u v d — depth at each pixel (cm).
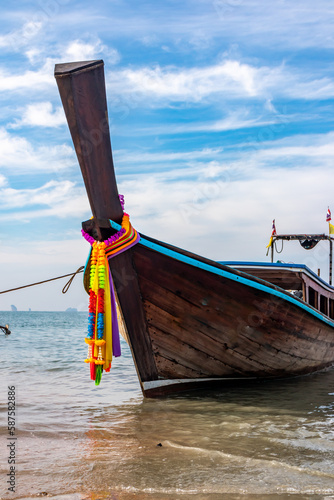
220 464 411
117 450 455
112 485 367
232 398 704
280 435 500
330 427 536
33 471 399
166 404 667
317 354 935
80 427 546
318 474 386
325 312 1107
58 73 515
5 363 1191
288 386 811
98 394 767
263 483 368
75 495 349
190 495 348
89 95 535
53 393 775
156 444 473
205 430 524
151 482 371
